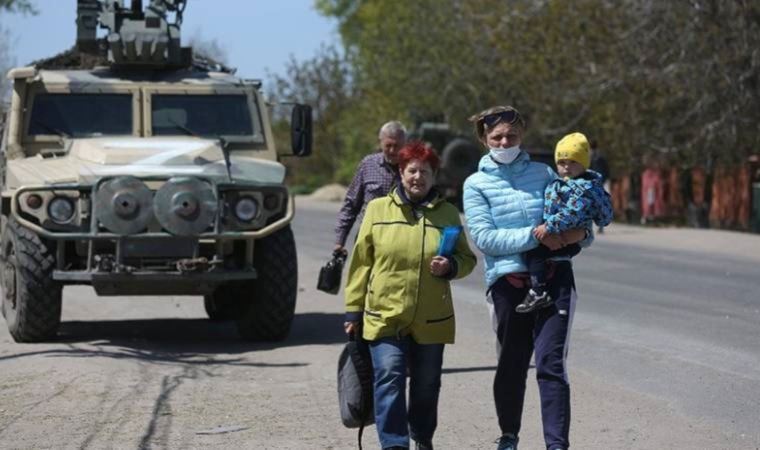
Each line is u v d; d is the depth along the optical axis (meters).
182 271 31.16
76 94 35.31
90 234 31.00
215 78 36.59
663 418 23.02
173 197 31.09
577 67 107.12
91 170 31.70
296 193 182.38
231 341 34.09
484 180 19.22
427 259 18.42
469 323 36.97
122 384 26.41
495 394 19.45
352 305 18.75
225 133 35.53
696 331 34.62
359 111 164.38
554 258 18.78
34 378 26.98
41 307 31.97
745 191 90.06
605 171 81.75
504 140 19.11
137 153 32.56
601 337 33.53
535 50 112.50
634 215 102.56
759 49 89.12
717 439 21.30
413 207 18.66
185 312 42.22
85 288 49.03
